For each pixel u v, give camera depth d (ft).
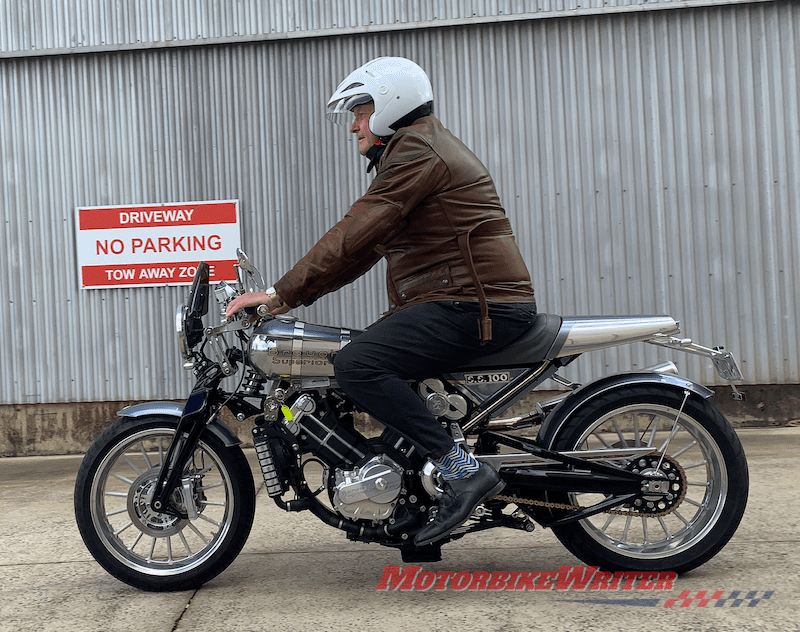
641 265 18.39
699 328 18.30
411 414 8.28
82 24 18.90
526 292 8.64
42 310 19.16
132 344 19.06
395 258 8.78
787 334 18.08
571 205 18.48
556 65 18.42
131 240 18.98
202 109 18.88
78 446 19.10
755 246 18.17
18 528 12.22
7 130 19.17
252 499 9.17
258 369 8.66
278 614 8.29
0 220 19.20
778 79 18.07
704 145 18.24
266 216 18.86
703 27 18.16
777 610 7.93
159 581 9.05
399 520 8.64
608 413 8.89
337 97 8.95
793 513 11.42
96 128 19.03
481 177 8.57
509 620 7.91
